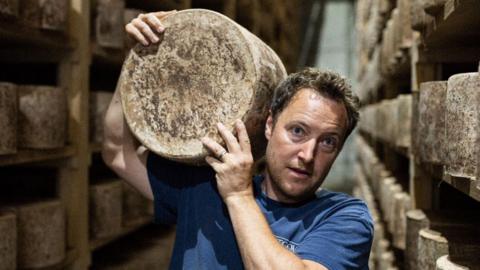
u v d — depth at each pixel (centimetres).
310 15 984
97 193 238
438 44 216
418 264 178
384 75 348
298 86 135
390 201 279
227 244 147
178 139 148
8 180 247
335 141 133
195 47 147
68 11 216
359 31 649
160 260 287
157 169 165
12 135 180
